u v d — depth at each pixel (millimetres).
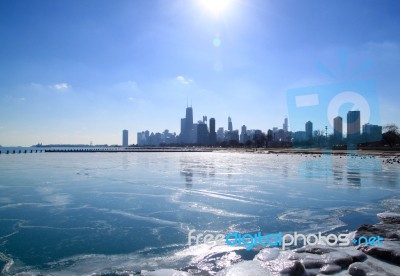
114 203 18375
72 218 14992
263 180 29016
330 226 13133
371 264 7844
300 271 7523
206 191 22547
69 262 9531
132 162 59531
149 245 10984
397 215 14688
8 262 9555
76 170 40500
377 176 32531
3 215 15641
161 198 19875
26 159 72062
